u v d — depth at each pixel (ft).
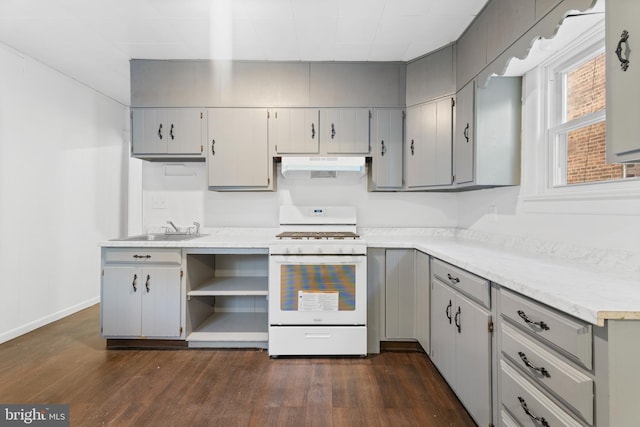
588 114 5.64
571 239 5.72
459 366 5.73
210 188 9.17
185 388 6.43
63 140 10.19
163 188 10.24
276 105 9.16
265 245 7.88
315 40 8.05
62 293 10.21
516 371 4.18
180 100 9.14
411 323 8.07
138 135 9.11
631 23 3.28
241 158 9.16
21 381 6.65
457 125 8.06
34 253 9.29
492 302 4.73
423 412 5.73
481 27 6.86
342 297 7.72
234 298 10.12
